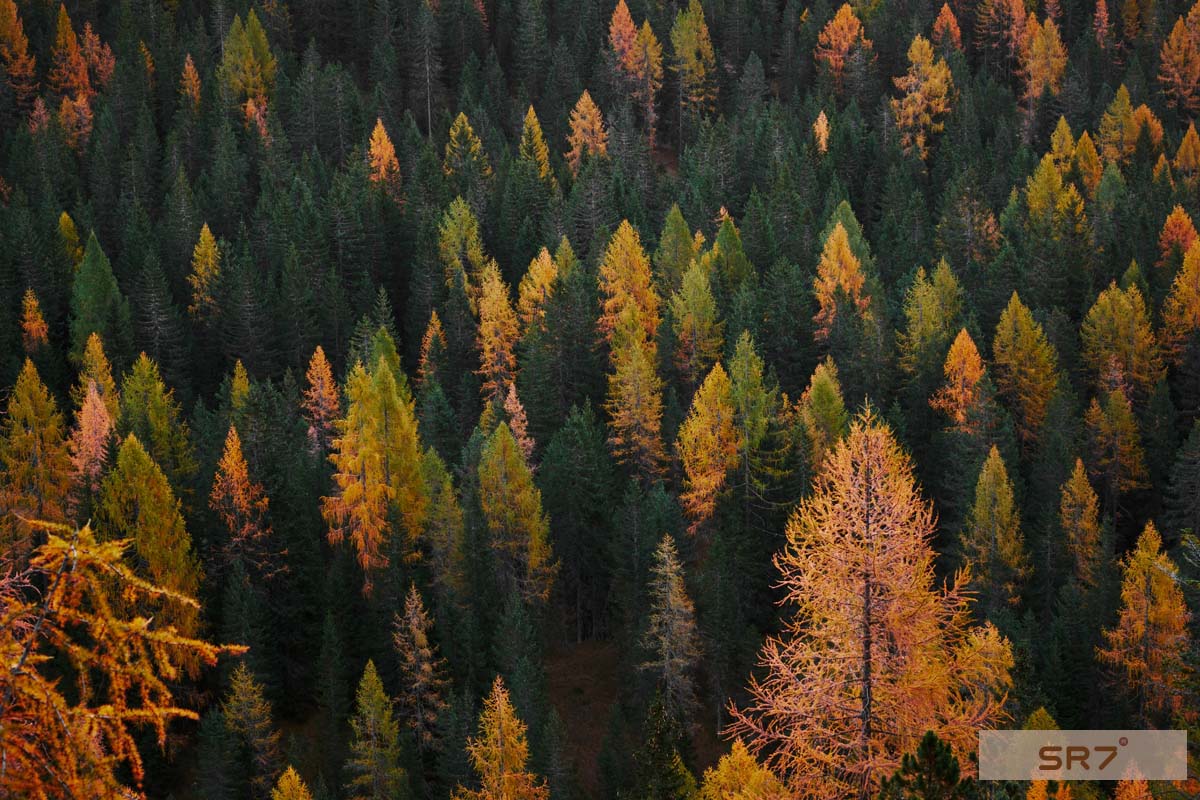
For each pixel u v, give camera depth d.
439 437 77.56
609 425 77.38
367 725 50.78
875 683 18.19
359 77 177.62
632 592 60.78
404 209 118.31
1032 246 94.81
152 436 71.88
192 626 57.34
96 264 96.50
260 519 61.81
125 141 151.12
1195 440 67.50
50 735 6.71
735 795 22.16
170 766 54.75
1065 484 63.88
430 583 64.38
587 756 59.25
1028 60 168.00
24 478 68.00
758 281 96.94
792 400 80.50
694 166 129.38
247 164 136.62
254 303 95.88
